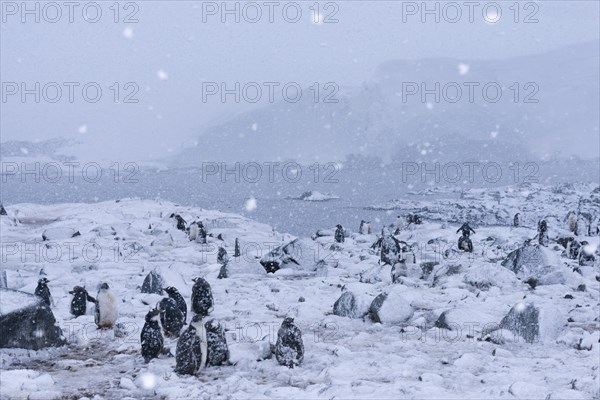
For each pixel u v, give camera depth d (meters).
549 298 17.84
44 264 24.61
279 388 9.99
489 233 35.66
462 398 9.63
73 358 12.15
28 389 10.17
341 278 21.97
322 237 34.88
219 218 43.50
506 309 16.47
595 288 19.64
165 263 25.89
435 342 13.31
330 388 9.89
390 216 96.12
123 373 11.16
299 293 18.55
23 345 12.03
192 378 10.69
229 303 17.12
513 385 9.84
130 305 16.59
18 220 42.28
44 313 12.41
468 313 14.77
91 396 9.95
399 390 9.94
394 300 15.17
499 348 12.51
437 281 20.72
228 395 9.76
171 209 48.72
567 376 10.73
